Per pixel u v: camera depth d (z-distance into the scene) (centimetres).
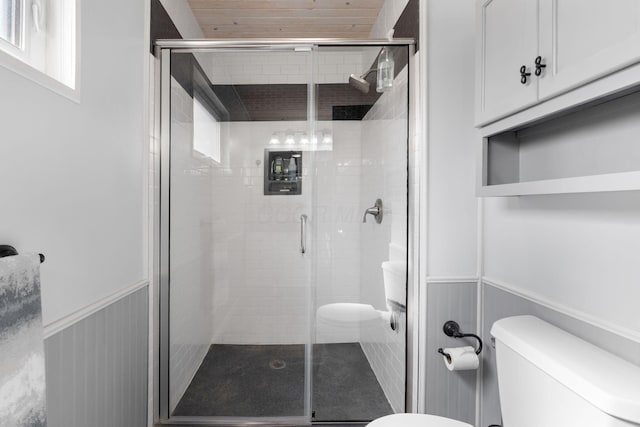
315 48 186
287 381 190
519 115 112
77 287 113
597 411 80
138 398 158
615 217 98
